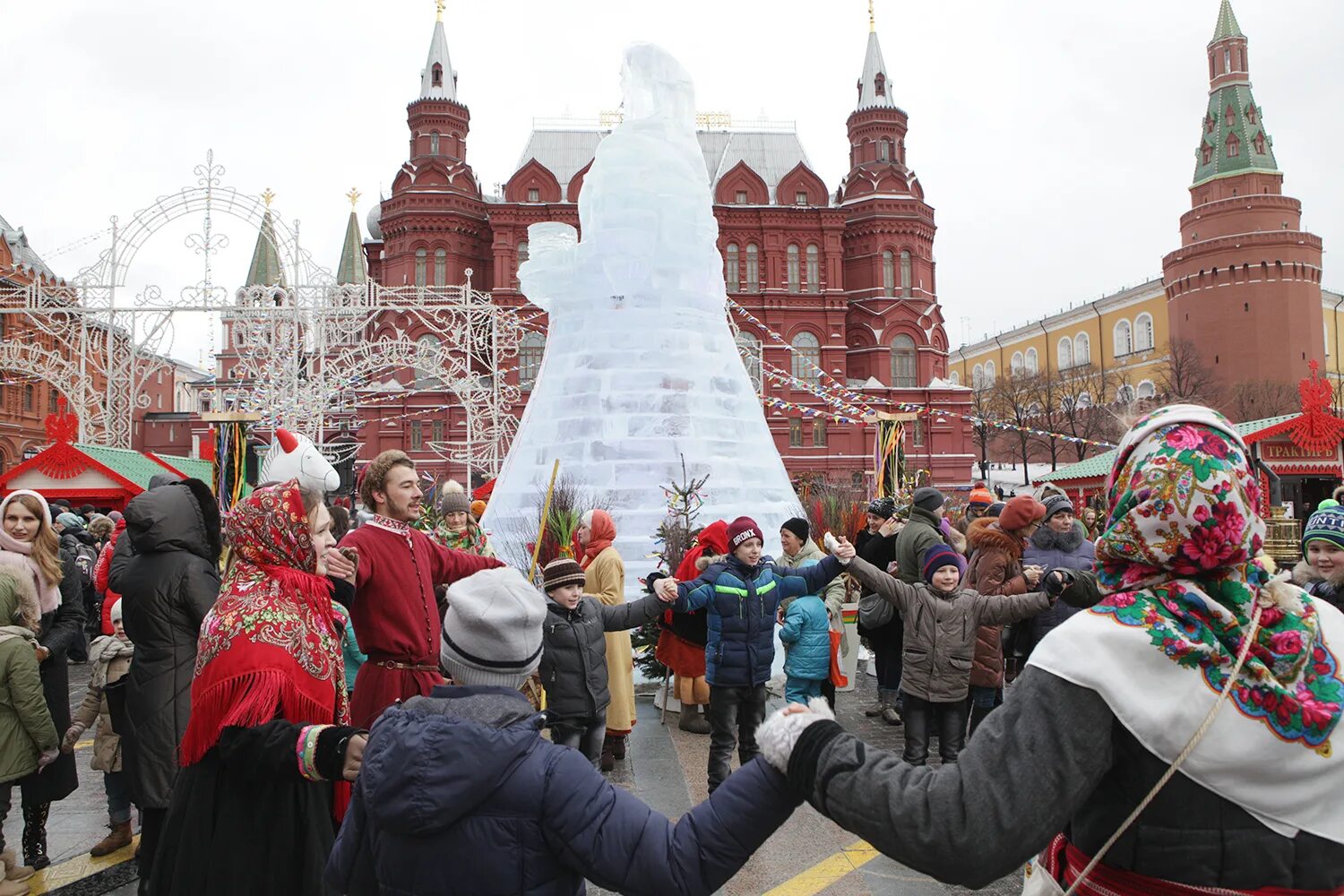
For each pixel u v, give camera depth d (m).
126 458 19.52
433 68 51.78
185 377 80.00
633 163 11.64
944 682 5.26
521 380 48.47
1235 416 57.22
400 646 3.91
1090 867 1.73
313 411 29.12
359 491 4.20
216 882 2.69
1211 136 73.31
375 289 31.27
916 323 52.88
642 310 11.43
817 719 1.86
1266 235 64.88
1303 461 18.16
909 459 50.56
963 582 6.32
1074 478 23.14
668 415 10.93
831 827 5.13
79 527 11.48
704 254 11.86
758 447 11.71
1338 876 1.59
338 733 2.54
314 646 2.90
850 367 53.59
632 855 1.88
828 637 6.04
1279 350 64.19
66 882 4.54
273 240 29.02
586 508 9.69
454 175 50.56
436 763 1.90
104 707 4.93
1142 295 77.75
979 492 10.70
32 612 4.45
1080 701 1.62
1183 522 1.68
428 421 46.03
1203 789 1.60
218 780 2.76
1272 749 1.55
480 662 2.22
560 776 1.96
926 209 54.69
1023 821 1.58
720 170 56.28
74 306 28.83
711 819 1.89
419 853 1.93
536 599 2.30
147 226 29.05
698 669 6.98
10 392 45.50
